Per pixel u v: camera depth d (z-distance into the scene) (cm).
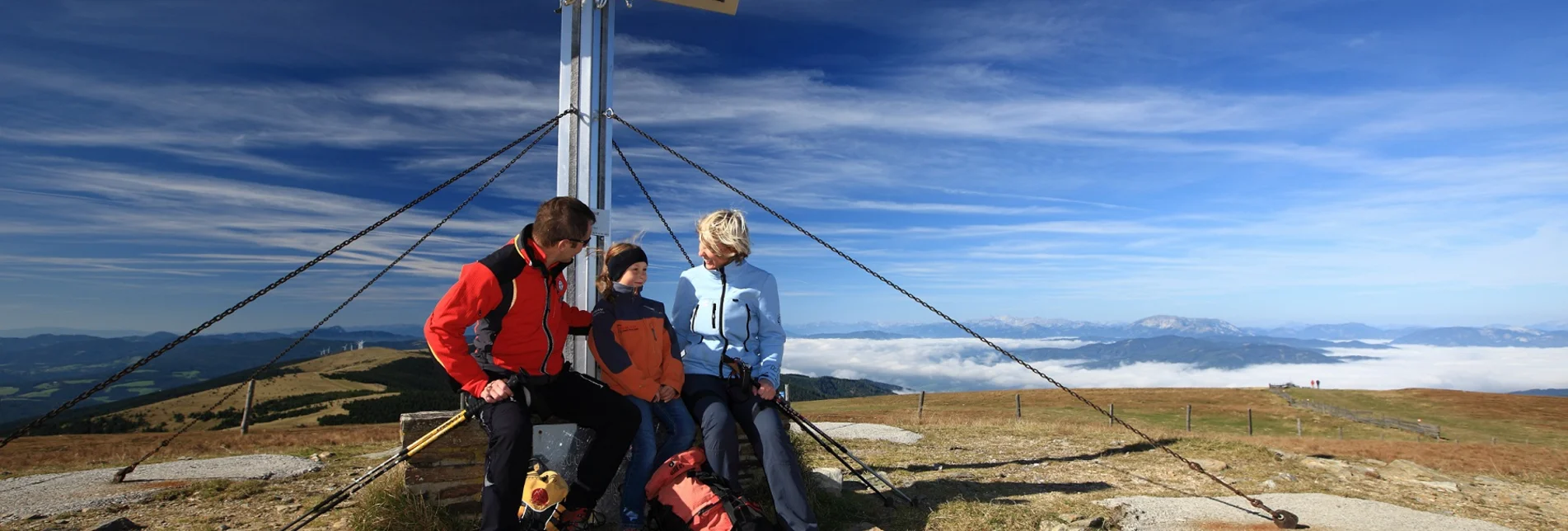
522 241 359
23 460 964
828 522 465
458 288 344
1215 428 5384
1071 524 473
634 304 417
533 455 437
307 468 760
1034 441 924
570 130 543
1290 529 484
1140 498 563
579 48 546
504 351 363
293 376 12362
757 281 454
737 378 429
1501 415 5519
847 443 905
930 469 693
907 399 7256
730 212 446
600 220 537
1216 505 543
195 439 1259
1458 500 598
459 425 378
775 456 409
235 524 484
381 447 995
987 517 480
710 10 571
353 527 420
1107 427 1199
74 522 504
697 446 455
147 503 562
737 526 379
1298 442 1178
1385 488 642
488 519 345
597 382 394
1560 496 641
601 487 383
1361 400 6606
